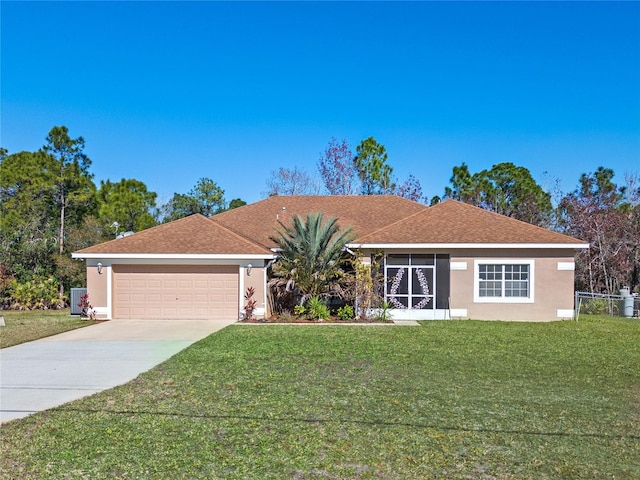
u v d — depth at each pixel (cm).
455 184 4303
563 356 1215
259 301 1994
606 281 2806
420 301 2064
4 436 658
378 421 722
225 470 557
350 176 4519
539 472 556
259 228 2497
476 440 650
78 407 787
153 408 780
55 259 2664
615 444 638
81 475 544
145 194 4275
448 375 1011
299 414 750
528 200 3622
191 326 1778
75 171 3019
